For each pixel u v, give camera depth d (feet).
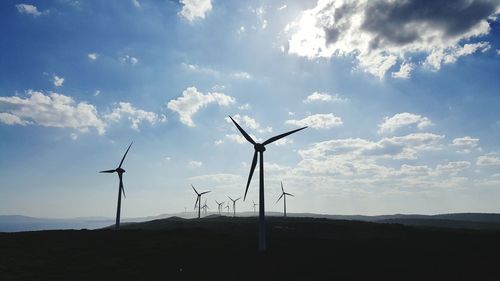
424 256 192.13
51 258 179.83
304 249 212.23
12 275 149.79
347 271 158.61
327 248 215.92
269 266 169.68
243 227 374.63
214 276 154.10
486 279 145.38
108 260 180.34
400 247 223.71
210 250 208.23
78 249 201.77
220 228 366.43
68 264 171.12
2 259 171.94
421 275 151.53
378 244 236.84
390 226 374.84
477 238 277.23
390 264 171.83
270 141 228.63
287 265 170.91
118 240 231.71
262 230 208.23
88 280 147.84
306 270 161.07
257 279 148.56
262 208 211.82
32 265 165.68
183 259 185.37
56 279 147.95
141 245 217.97
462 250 213.46
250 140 226.38
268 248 215.92
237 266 171.12
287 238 265.54
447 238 280.10
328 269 162.50
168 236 250.57
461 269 161.89
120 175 314.96
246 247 219.41
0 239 221.05
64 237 236.63
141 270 164.14
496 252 206.39
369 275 151.74
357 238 289.53
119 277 152.56
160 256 191.42
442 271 158.20
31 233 256.73
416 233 319.88
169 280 148.77
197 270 164.45
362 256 191.31
